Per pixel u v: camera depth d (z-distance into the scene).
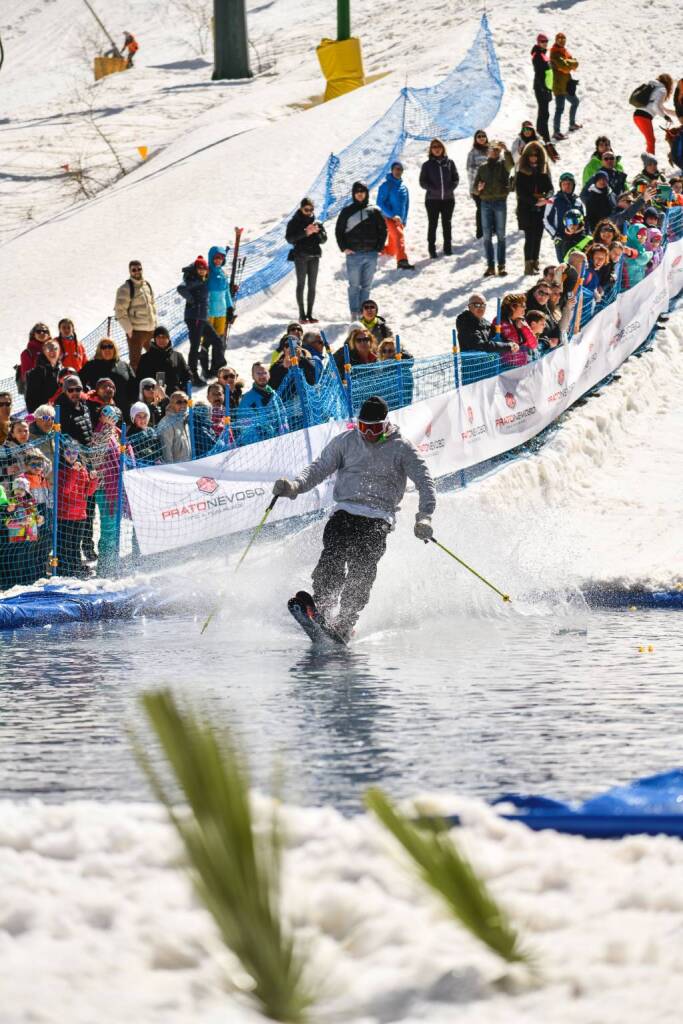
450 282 47.53
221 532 26.88
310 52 108.56
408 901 6.81
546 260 48.09
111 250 57.88
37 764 10.99
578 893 6.91
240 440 29.39
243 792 4.51
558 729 12.21
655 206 46.12
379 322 35.94
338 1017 5.41
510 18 81.62
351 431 19.81
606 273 39.25
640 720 12.59
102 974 5.87
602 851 7.70
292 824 7.84
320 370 33.00
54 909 6.68
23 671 16.64
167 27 136.12
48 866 7.45
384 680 15.49
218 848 4.59
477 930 5.52
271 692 14.70
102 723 12.95
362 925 6.37
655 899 6.71
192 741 4.35
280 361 32.62
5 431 26.70
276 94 87.56
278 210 59.38
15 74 131.00
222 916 4.89
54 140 91.75
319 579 19.28
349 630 19.12
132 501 25.72
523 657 17.20
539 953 5.92
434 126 64.12
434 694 14.40
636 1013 5.34
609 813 8.45
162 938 6.22
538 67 60.53
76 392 26.81
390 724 12.62
